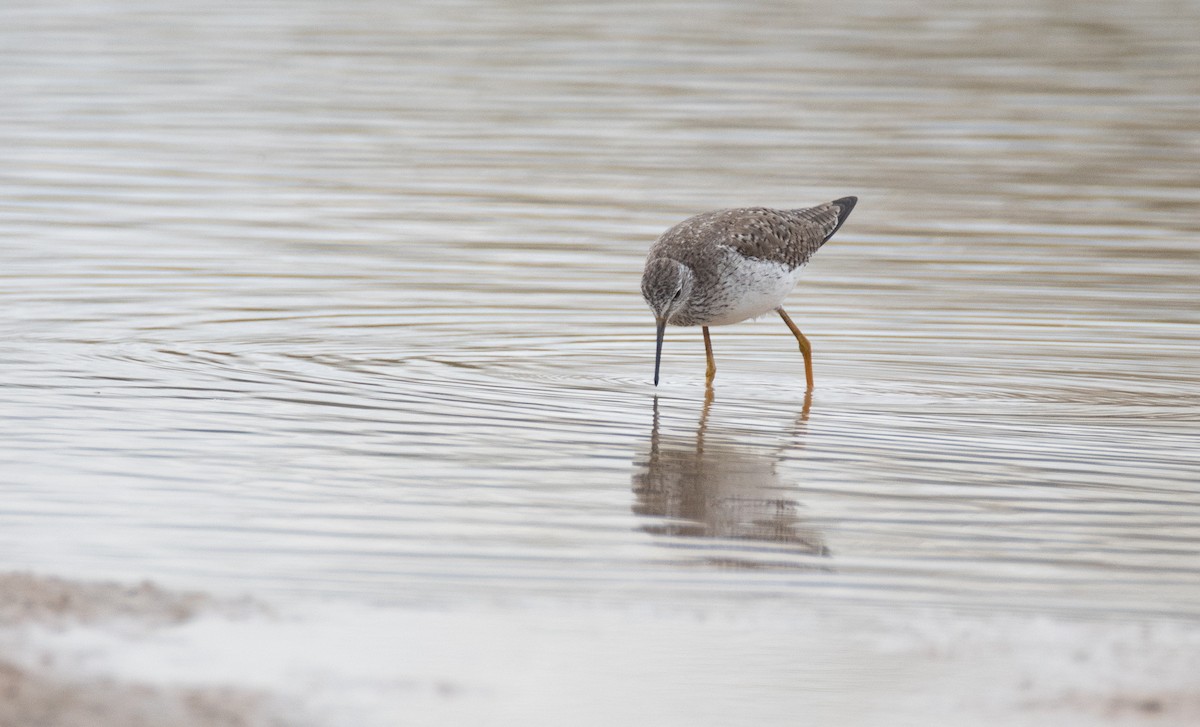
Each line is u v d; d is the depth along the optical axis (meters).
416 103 28.16
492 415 13.14
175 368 14.26
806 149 24.95
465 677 7.62
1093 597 9.08
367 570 9.29
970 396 14.03
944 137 25.78
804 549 9.94
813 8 37.16
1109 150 25.00
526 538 10.03
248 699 7.12
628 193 22.28
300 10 37.28
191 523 10.10
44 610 8.09
